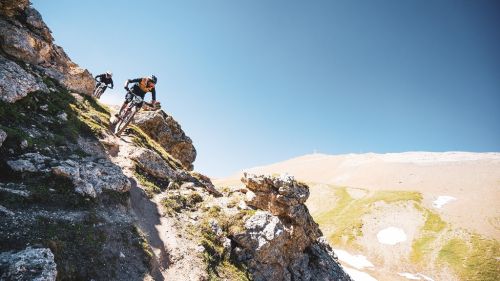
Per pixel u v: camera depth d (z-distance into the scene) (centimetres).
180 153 3678
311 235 2803
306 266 2512
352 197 17412
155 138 3356
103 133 2038
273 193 2536
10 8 2083
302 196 2622
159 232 1627
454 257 10612
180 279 1427
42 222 1062
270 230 2133
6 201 1057
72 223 1148
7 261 820
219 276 1653
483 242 11119
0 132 1234
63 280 949
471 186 17012
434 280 9794
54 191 1233
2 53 1950
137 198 1748
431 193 16512
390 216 13888
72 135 1730
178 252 1572
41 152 1413
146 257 1333
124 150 2084
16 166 1213
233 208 2272
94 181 1456
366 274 10075
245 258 1970
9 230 948
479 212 13612
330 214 15762
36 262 845
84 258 1070
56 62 2397
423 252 11206
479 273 9750
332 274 2700
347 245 12181
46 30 2380
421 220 13325
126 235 1335
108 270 1122
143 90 2044
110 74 2958
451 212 13862
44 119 1672
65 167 1338
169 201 1939
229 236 2023
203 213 2070
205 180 2681
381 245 11969
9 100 1530
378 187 19988
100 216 1301
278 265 2131
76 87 2462
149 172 2089
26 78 1747
